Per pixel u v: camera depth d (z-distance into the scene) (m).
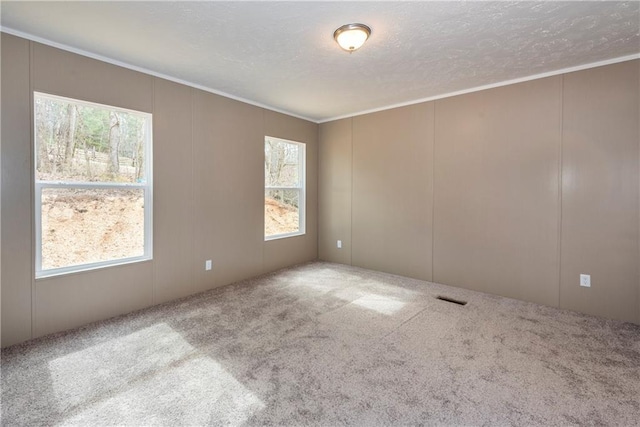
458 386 1.93
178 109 3.37
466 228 3.79
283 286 3.89
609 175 2.92
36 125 2.52
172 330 2.67
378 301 3.39
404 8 2.06
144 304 3.17
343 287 3.86
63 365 2.13
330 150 5.09
